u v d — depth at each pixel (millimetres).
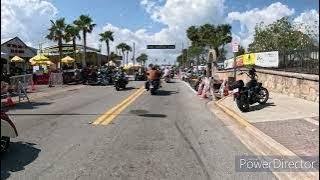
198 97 25641
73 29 57062
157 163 8742
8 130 9305
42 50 64562
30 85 33281
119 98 24109
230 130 12977
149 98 24516
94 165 8539
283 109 16391
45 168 8312
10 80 24250
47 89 32781
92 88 34406
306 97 19188
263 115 15219
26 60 53750
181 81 52875
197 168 8391
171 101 22719
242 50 42281
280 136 11203
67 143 10625
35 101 22172
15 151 9750
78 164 8602
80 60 71125
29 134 11867
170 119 15320
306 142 10328
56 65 57719
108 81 39719
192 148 10227
